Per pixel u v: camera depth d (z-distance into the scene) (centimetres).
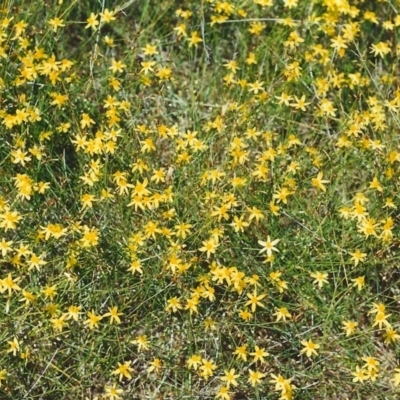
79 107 68
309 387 61
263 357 62
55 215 64
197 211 62
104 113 68
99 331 60
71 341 61
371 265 63
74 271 61
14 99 65
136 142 66
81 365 59
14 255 62
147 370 61
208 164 65
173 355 61
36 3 70
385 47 69
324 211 65
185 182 65
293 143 65
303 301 62
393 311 63
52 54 66
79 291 60
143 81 68
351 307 64
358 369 59
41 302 60
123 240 63
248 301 59
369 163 67
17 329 59
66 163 68
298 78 69
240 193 63
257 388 60
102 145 63
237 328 62
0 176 64
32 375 60
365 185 67
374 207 65
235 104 66
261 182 64
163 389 61
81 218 62
